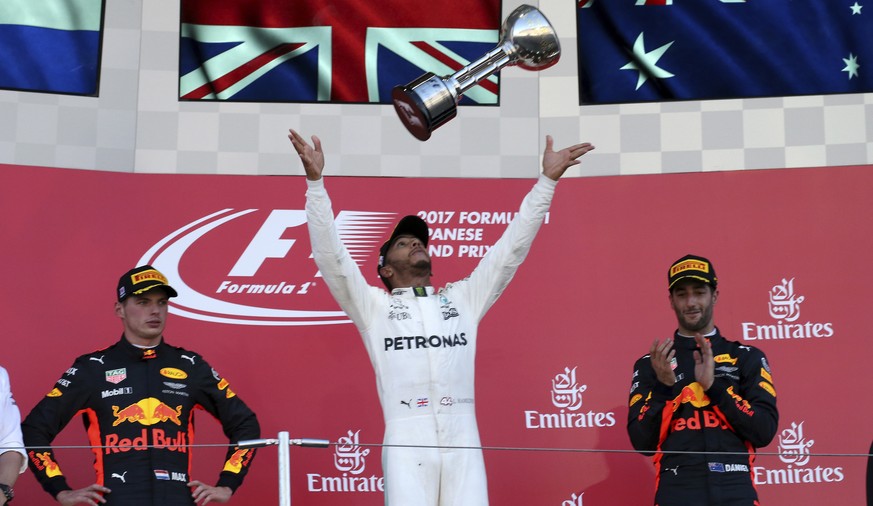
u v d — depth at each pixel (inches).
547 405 842.2
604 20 930.7
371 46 931.3
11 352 834.2
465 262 883.4
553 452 829.2
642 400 717.3
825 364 839.7
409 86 660.1
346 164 917.2
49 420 703.7
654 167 909.2
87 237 869.2
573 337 857.5
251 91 924.6
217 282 870.4
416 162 919.0
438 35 931.3
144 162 909.2
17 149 889.5
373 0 935.0
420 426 670.5
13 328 839.1
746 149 904.9
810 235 869.8
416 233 742.5
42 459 692.1
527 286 869.8
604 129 917.8
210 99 921.5
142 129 912.9
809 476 812.6
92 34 917.8
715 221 879.1
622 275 871.7
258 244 882.8
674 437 708.7
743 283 861.8
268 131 919.7
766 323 852.0
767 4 921.5
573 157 701.3
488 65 674.8
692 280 735.7
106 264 864.9
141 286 727.7
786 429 824.9
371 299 703.1
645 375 729.0
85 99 907.4
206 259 875.4
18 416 709.3
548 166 702.5
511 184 903.7
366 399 845.2
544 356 853.2
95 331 847.7
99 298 855.7
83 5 920.3
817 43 914.1
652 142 912.9
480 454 676.1
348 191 898.7
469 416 682.2
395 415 676.7
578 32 931.3
